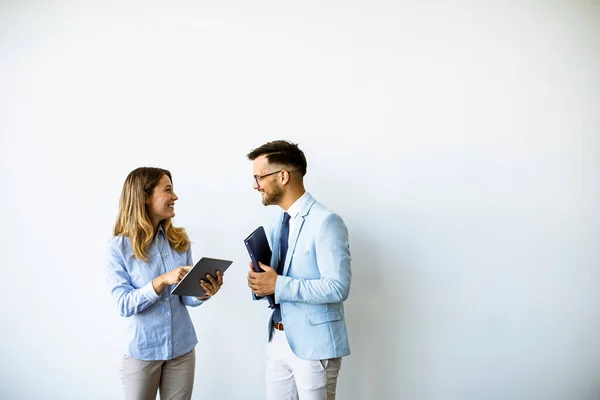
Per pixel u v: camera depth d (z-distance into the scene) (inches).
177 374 73.2
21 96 91.6
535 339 91.0
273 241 77.0
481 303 90.7
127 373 69.6
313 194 90.0
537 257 91.0
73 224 90.4
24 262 90.6
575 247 91.5
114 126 91.0
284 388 73.3
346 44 90.8
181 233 76.9
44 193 90.8
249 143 90.2
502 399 91.0
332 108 90.4
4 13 92.0
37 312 90.4
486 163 90.8
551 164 91.4
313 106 90.4
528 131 91.3
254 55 90.8
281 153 69.1
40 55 91.8
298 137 90.1
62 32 92.0
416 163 90.3
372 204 90.0
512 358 90.9
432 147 90.4
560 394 91.4
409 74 90.8
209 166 90.0
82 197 90.7
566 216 91.4
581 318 91.4
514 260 90.8
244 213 89.7
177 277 66.2
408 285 90.2
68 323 90.2
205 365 90.0
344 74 90.6
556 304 91.3
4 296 90.7
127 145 90.8
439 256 90.1
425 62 90.9
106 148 90.9
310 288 64.6
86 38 91.9
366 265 90.2
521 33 91.8
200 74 90.9
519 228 90.9
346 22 91.0
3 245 90.7
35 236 90.6
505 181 91.0
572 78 92.1
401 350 90.4
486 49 91.5
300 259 68.7
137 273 70.9
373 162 90.0
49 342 90.2
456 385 90.6
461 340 90.6
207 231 89.9
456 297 90.5
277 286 65.2
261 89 90.5
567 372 91.4
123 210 71.4
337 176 90.0
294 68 90.6
